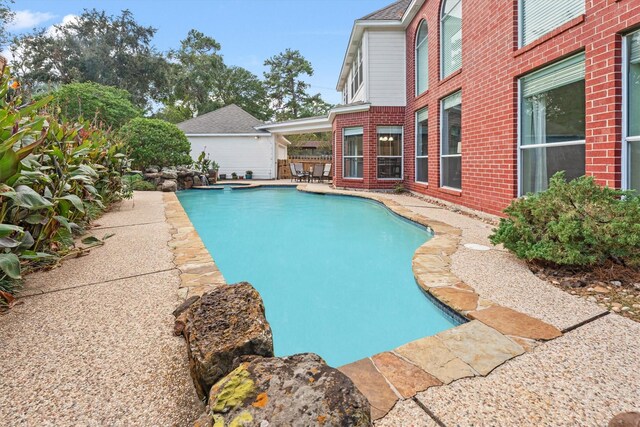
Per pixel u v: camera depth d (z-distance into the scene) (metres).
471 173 6.52
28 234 2.86
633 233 2.74
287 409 1.15
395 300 3.42
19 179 2.75
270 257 4.91
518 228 3.42
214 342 1.56
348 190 12.23
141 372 1.73
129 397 1.55
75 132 4.43
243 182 18.27
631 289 2.74
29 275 3.15
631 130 3.51
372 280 3.96
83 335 2.08
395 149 11.63
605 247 2.92
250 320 1.71
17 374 1.70
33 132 3.11
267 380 1.28
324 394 1.21
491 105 5.80
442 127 8.31
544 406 1.49
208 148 20.81
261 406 1.17
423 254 3.87
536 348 1.95
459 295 2.71
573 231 2.94
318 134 35.25
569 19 4.27
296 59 37.66
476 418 1.43
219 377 1.47
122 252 3.93
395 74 11.41
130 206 7.76
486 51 5.93
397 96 11.43
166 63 31.33
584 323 2.23
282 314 3.13
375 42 11.35
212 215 8.45
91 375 1.70
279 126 19.55
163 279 3.04
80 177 3.92
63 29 28.23
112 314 2.36
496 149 5.68
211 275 3.13
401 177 11.61
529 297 2.66
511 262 3.57
